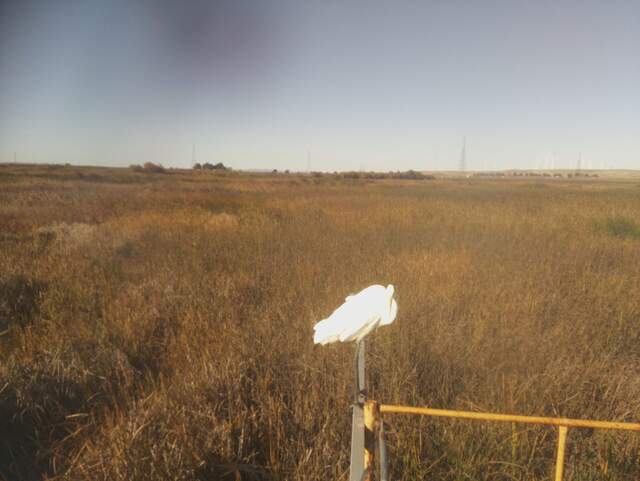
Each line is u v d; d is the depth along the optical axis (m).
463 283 5.82
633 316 5.05
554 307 5.14
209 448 2.57
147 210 13.79
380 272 6.37
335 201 17.56
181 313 4.97
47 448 2.93
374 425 1.40
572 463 2.66
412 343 3.85
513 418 1.53
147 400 3.14
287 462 2.62
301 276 6.24
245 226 10.48
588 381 3.49
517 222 11.54
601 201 18.81
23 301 5.39
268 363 3.50
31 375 3.38
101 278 6.29
